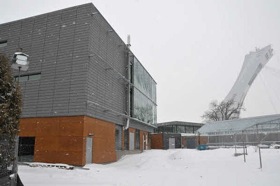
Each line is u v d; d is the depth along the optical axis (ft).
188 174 50.83
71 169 60.49
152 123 145.48
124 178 47.62
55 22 81.30
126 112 103.19
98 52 81.61
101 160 78.69
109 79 89.30
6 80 23.91
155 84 158.92
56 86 75.46
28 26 84.79
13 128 24.63
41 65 78.95
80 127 69.97
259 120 108.78
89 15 77.30
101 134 79.97
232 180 40.50
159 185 39.24
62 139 71.00
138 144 120.57
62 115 72.59
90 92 74.28
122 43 104.53
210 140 120.26
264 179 38.83
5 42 87.20
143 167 71.67
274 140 96.84
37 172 53.83
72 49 76.48
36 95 77.05
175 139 164.76
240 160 61.77
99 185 39.42
